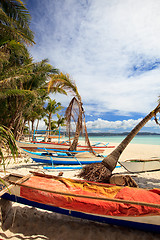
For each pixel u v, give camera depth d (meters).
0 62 7.87
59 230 2.41
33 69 12.17
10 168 6.27
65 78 8.22
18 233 2.31
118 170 7.07
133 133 5.51
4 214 2.52
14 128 12.53
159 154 12.01
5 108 10.42
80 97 8.59
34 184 2.81
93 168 4.91
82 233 2.35
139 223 2.27
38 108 19.69
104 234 2.35
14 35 8.23
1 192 2.22
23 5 7.77
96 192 2.82
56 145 12.10
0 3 7.78
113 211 2.28
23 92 8.40
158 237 2.30
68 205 2.40
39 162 7.60
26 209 2.99
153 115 5.35
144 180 5.46
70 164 7.44
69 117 9.25
